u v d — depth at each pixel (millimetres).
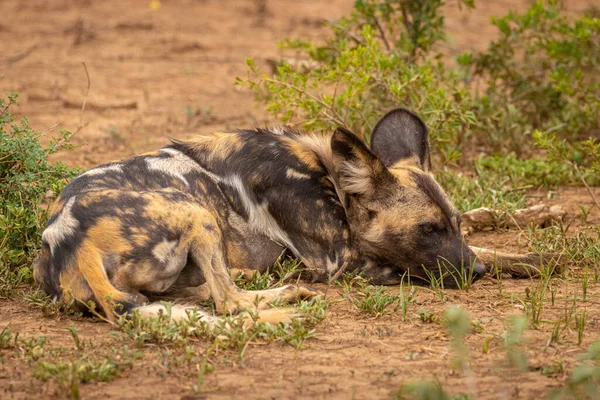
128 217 16844
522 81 34062
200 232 17297
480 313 17359
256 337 15820
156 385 13922
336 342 15781
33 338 15445
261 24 57188
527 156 31156
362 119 27031
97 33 54688
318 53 30688
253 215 19281
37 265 17781
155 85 42719
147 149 31609
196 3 64250
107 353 15039
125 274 16594
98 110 37875
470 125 30250
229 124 35344
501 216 23953
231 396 13547
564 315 16984
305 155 19672
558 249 21641
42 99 39156
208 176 19094
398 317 17141
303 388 13820
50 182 21344
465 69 35031
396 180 19203
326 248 19406
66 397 13375
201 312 16328
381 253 19484
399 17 32531
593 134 32688
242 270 18750
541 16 34219
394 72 28547
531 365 14570
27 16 59344
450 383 13961
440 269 18859
